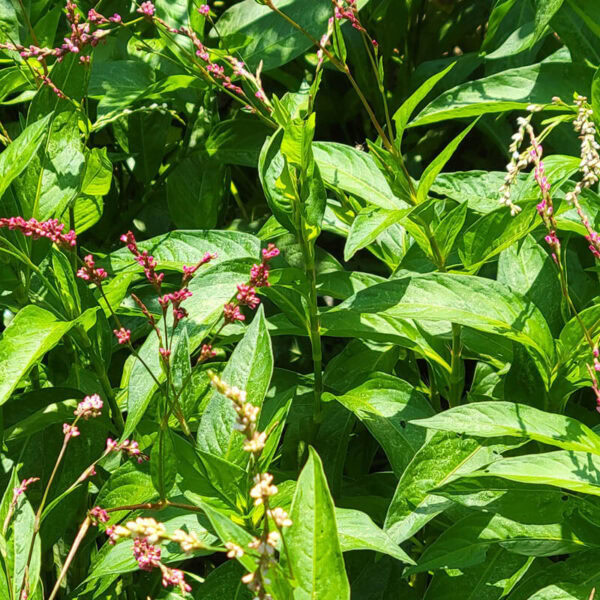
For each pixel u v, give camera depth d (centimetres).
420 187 117
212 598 111
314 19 139
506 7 137
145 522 97
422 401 118
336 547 98
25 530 111
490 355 121
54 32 136
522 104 123
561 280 110
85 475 110
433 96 148
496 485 110
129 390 113
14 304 122
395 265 130
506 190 110
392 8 150
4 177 114
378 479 127
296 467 123
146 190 150
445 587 114
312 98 115
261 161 112
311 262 116
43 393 120
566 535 111
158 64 142
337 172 122
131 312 125
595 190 134
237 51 140
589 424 123
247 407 96
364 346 127
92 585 115
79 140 120
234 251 125
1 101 136
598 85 120
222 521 96
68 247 111
